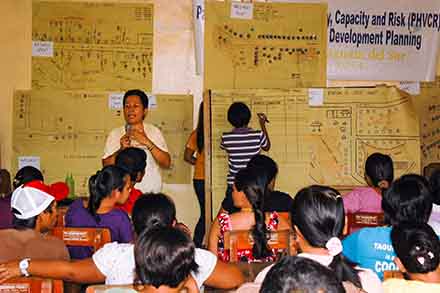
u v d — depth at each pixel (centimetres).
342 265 249
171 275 233
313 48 721
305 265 164
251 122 703
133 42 719
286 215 394
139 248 237
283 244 369
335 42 725
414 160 705
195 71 723
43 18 712
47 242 328
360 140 706
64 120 717
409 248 253
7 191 504
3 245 321
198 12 714
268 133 703
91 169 718
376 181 467
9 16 712
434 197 390
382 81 732
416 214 330
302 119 707
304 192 260
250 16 716
